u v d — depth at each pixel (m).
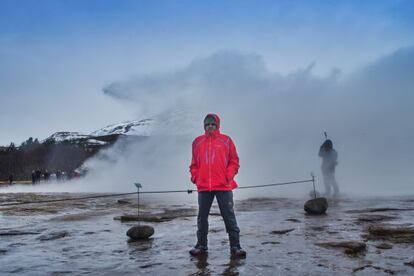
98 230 5.91
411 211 7.23
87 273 3.37
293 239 4.70
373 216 6.36
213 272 3.29
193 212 8.10
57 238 5.23
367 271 3.20
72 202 12.06
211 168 4.09
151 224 6.48
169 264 3.62
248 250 4.14
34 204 11.42
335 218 6.48
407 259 3.57
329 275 3.12
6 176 61.16
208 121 4.20
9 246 4.69
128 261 3.79
